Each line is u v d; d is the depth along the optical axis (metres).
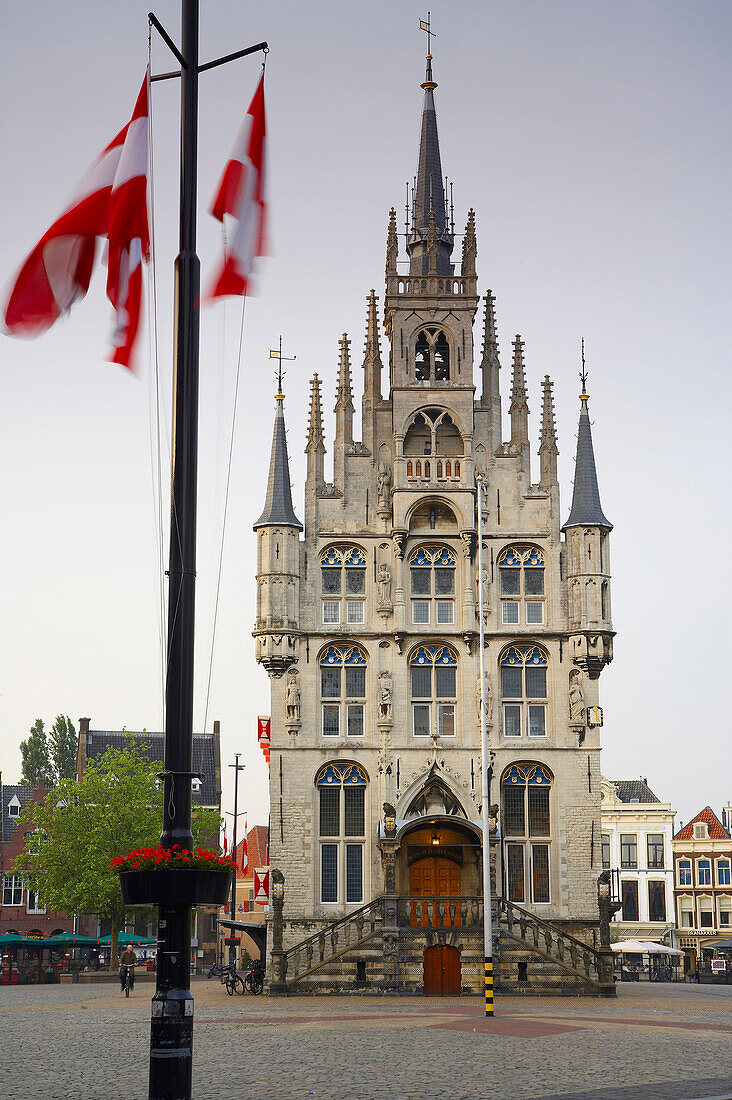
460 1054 31.72
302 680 65.88
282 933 60.81
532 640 66.44
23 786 118.00
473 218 70.12
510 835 64.62
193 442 20.97
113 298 21.41
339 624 66.62
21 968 85.19
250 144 23.03
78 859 88.12
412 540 67.56
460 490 67.56
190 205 21.56
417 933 60.19
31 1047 34.50
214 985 79.94
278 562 66.25
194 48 21.69
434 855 64.19
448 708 66.06
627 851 123.88
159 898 19.52
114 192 21.53
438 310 69.25
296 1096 23.56
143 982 86.75
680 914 121.75
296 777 64.62
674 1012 48.91
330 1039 36.25
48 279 21.48
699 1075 27.22
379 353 70.06
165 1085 19.03
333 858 64.31
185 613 20.36
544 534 67.69
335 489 67.88
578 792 64.81
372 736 65.50
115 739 122.75
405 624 66.44
